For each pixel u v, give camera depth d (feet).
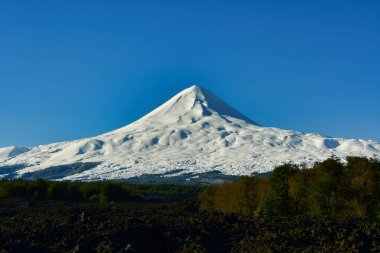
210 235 130.21
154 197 401.08
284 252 119.03
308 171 212.23
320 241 125.18
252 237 128.36
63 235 126.21
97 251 119.03
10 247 117.80
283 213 197.57
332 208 186.09
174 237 127.85
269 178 221.25
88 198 331.98
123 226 131.13
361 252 119.65
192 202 285.43
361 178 194.70
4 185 309.42
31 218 148.15
